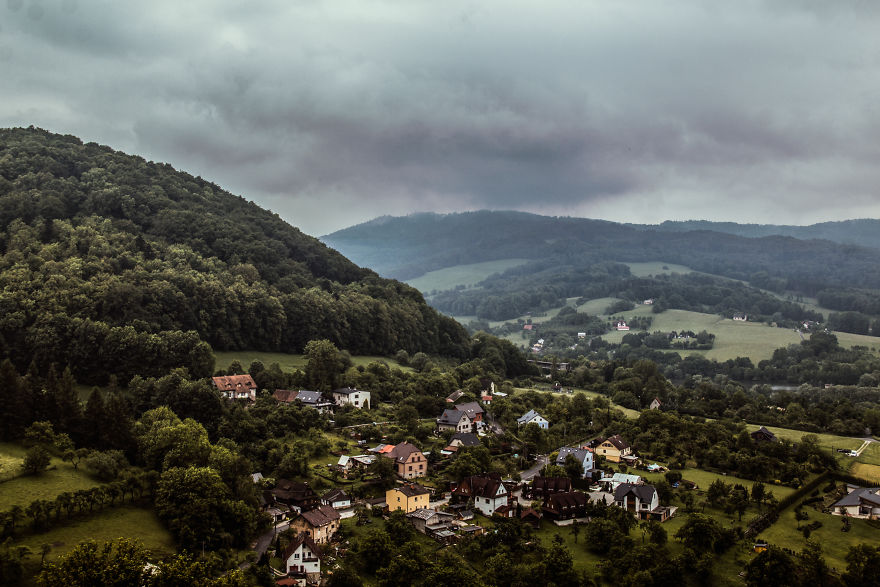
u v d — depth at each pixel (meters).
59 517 146.75
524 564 154.12
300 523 162.62
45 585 117.69
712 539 163.50
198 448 177.38
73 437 182.62
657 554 159.50
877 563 149.62
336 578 141.00
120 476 166.25
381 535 153.88
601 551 165.38
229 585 125.06
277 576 143.25
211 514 153.12
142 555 128.62
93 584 119.00
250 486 170.38
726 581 153.50
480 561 157.25
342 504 178.62
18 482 156.00
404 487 182.38
